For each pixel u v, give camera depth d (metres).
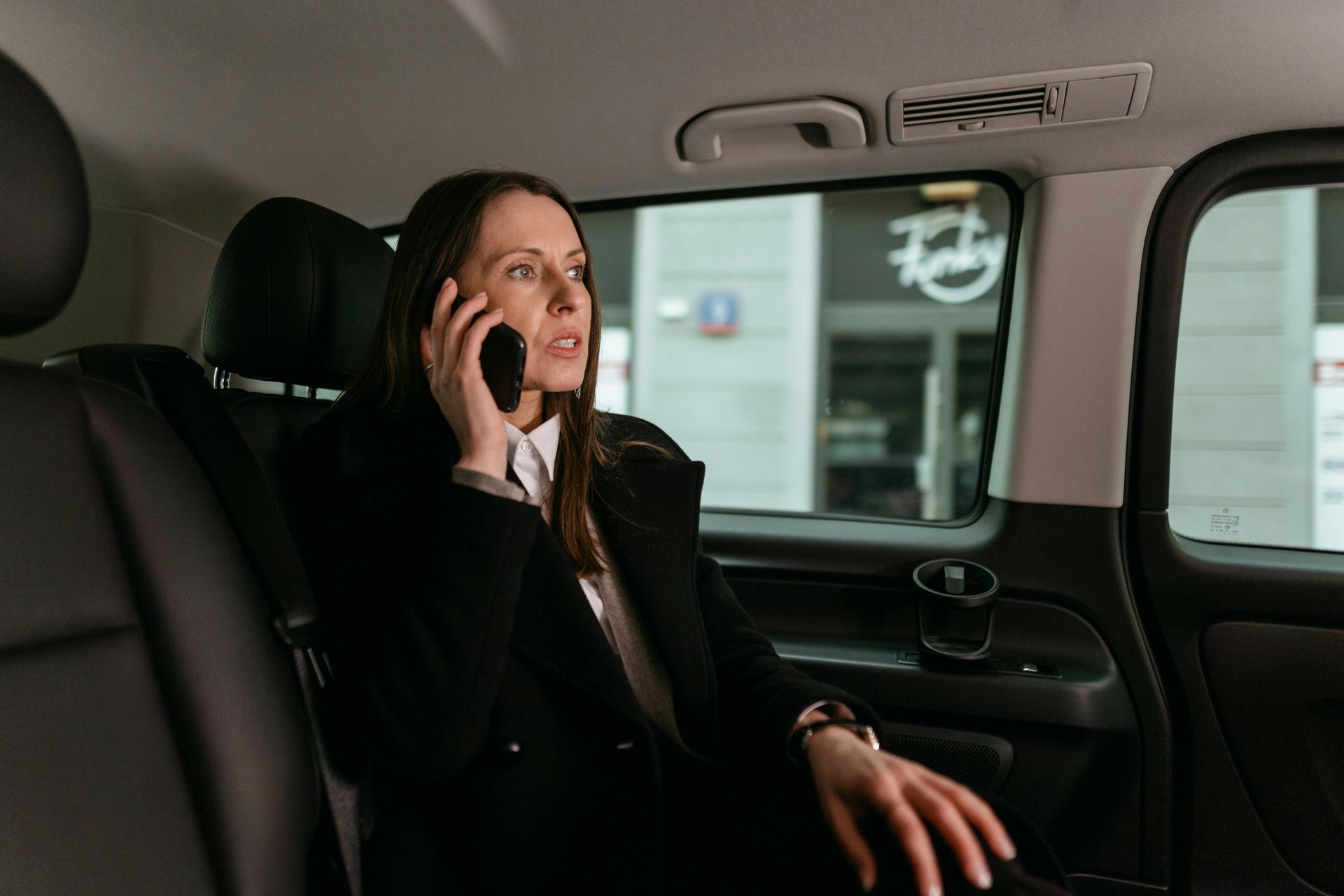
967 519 1.74
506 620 0.80
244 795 0.75
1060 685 1.45
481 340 0.86
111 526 0.75
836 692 0.89
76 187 0.75
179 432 0.93
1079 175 1.58
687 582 1.02
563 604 0.90
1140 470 1.56
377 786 0.91
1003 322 1.74
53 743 0.64
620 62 1.39
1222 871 1.47
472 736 0.77
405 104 1.51
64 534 0.71
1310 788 1.44
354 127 1.58
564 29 1.31
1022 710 1.45
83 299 1.82
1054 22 1.26
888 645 1.64
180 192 1.76
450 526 0.81
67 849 0.62
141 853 0.67
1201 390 1.61
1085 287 1.59
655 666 1.01
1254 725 1.47
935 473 3.54
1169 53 1.31
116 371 0.96
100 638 0.71
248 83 1.45
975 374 3.41
